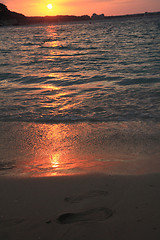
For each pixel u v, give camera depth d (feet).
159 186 7.16
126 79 27.53
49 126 15.10
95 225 5.38
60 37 126.93
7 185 7.66
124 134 13.26
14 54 58.75
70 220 5.62
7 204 6.46
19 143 12.45
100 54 52.47
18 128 14.84
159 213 5.73
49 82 28.09
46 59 48.60
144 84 24.93
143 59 41.09
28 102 20.57
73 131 14.12
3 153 11.17
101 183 7.55
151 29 146.61
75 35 137.28
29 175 8.43
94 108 18.47
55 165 9.52
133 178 7.82
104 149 11.35
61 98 21.53
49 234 5.16
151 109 17.57
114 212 5.88
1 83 28.22
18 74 33.14
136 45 65.72
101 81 27.43
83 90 24.03
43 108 18.92
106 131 13.88
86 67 37.35
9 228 5.40
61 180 7.89
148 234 5.02
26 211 6.08
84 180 7.84
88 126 14.89
